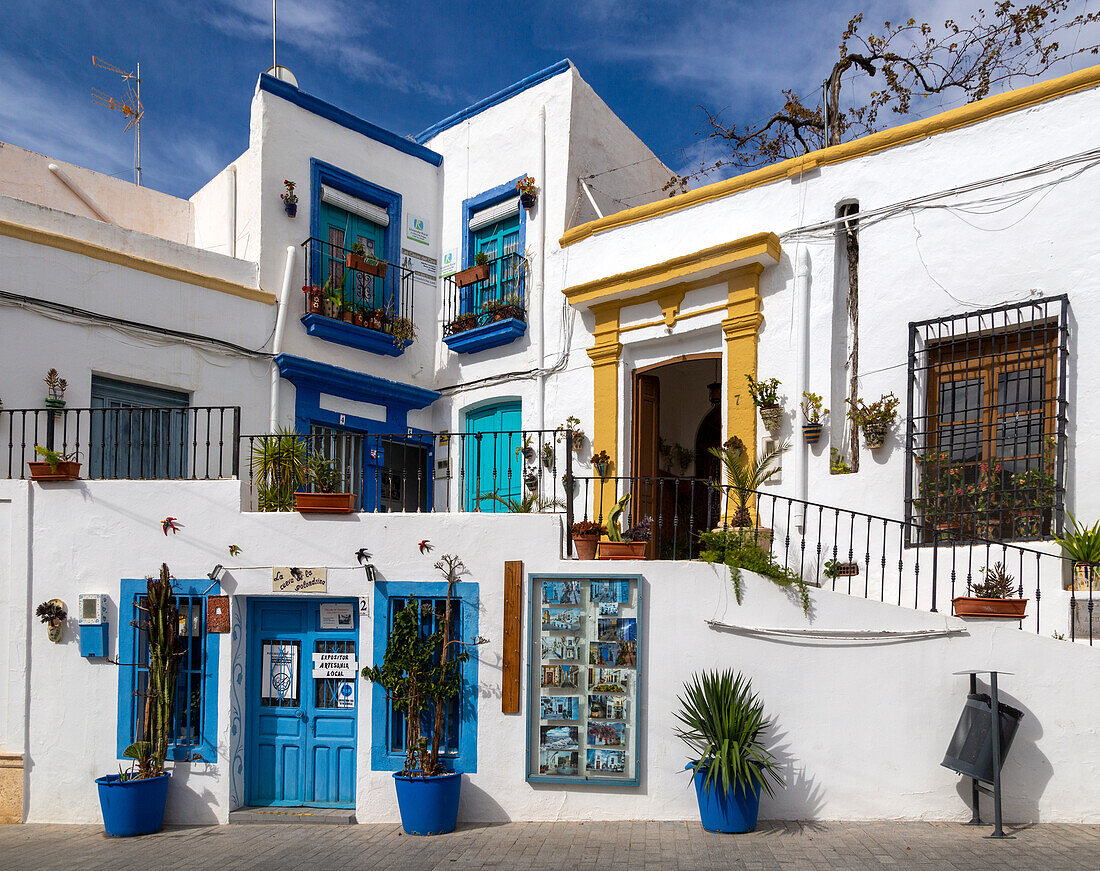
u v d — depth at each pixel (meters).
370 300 12.03
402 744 7.63
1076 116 7.71
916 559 7.43
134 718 7.77
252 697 8.05
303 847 6.74
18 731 7.85
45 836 7.30
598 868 5.88
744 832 6.58
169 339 9.97
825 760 6.89
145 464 9.72
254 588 7.86
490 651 7.49
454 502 12.17
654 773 7.14
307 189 11.60
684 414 12.48
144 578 7.98
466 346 12.04
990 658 6.70
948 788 6.68
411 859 6.30
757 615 7.14
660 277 9.93
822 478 8.75
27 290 8.93
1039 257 7.77
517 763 7.32
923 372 8.30
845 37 11.29
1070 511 7.36
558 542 7.50
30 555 8.07
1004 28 10.22
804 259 9.13
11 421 8.23
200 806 7.65
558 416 11.00
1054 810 6.48
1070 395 7.47
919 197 8.48
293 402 11.00
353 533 7.81
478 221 12.53
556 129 11.67
